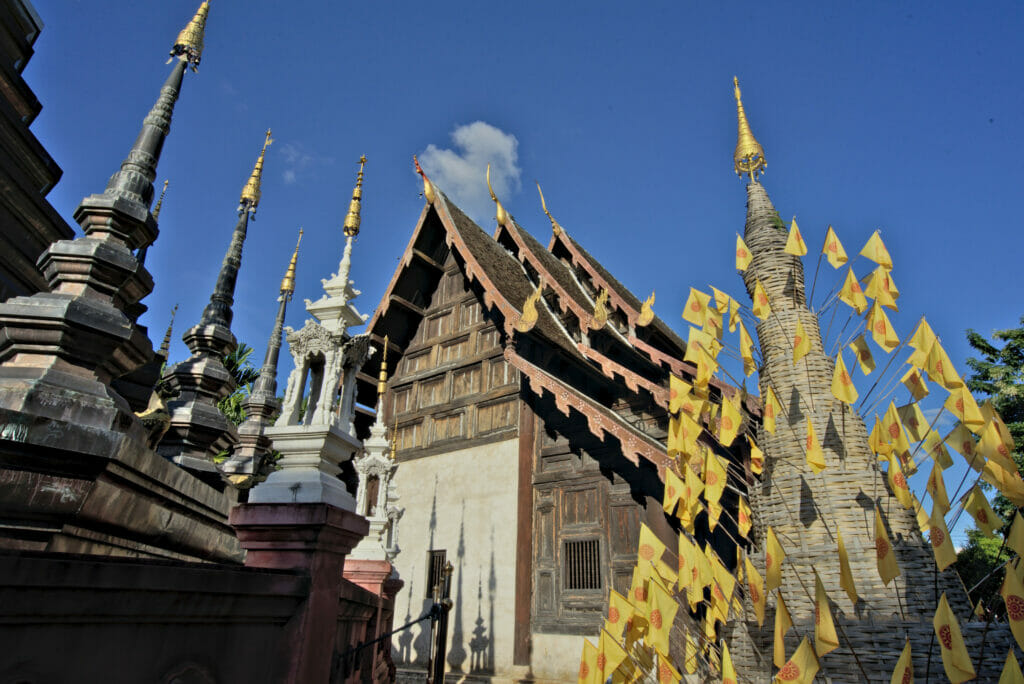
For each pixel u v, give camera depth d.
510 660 14.89
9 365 3.89
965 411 6.45
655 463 12.65
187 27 5.71
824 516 7.94
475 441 18.12
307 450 4.89
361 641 5.99
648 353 17.03
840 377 7.83
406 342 21.77
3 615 2.11
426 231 21.09
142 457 3.99
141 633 2.79
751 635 7.90
